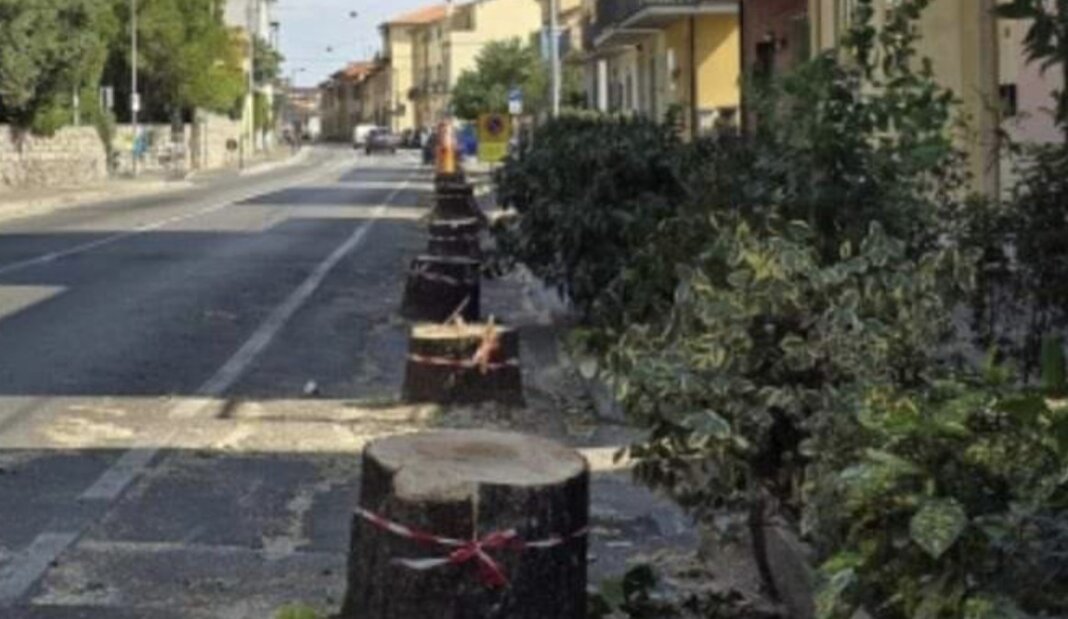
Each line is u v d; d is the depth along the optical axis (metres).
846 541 4.42
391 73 178.50
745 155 8.13
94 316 17.72
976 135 9.88
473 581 5.10
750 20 33.38
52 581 7.39
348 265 25.33
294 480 9.62
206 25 81.62
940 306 5.82
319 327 17.34
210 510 8.82
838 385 5.70
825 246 6.52
